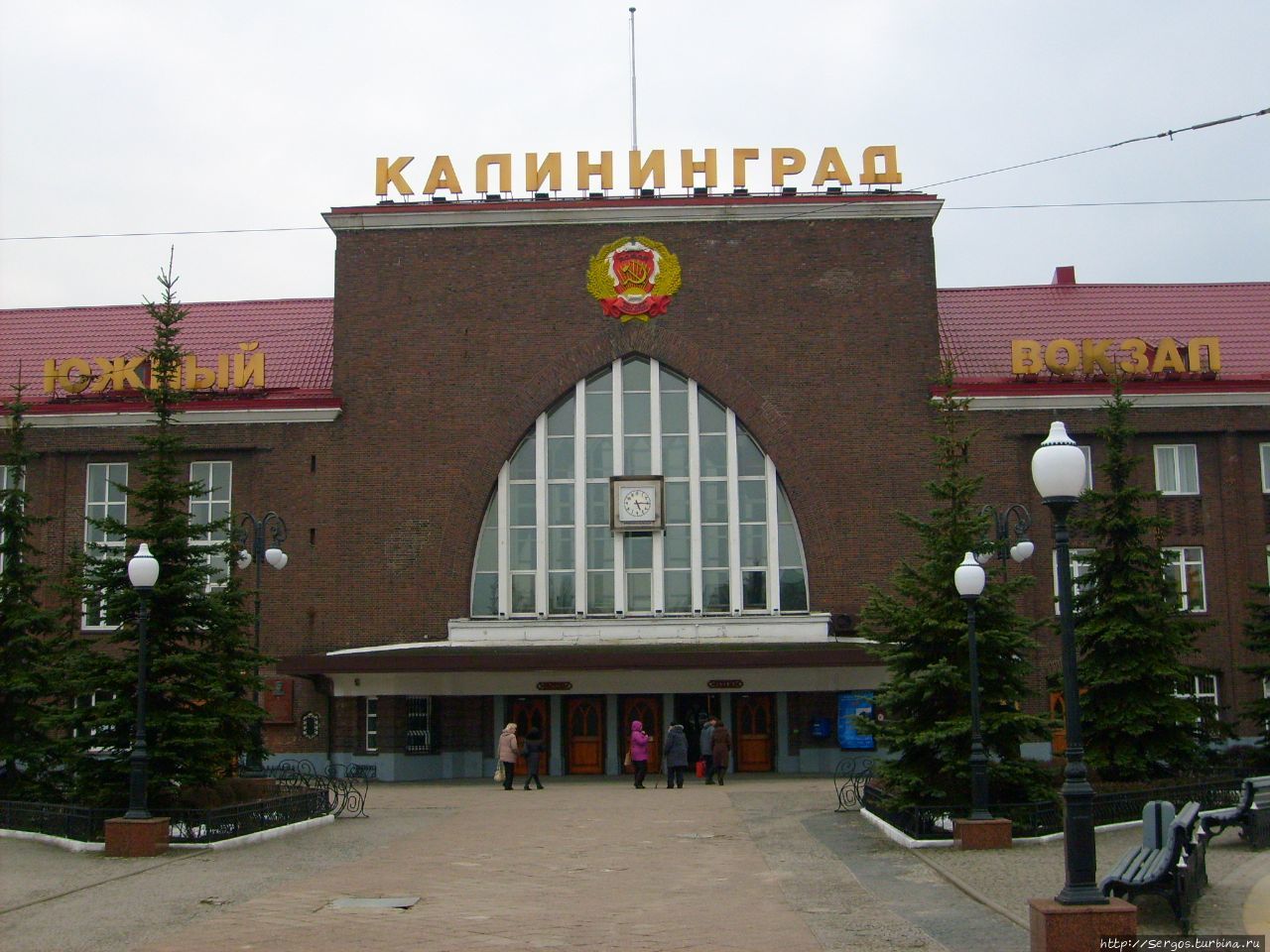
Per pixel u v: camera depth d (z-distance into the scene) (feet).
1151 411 143.13
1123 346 144.97
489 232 145.28
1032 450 142.61
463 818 96.07
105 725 85.10
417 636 139.74
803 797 108.99
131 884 67.00
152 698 86.33
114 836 76.38
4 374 160.25
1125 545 97.35
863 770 133.49
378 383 143.74
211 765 87.04
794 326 142.82
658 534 140.97
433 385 143.43
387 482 142.31
